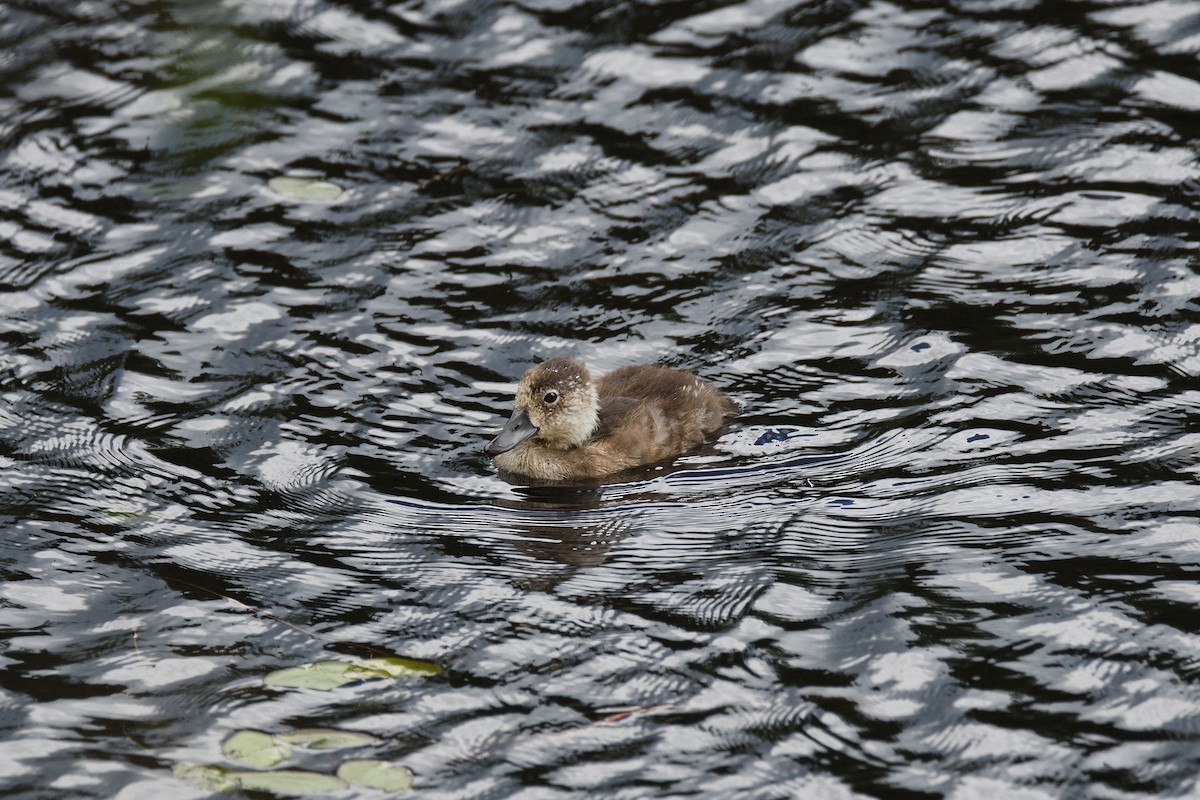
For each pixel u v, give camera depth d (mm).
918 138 18281
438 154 18344
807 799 9500
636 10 21312
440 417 14133
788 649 10945
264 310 15586
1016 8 20891
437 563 12133
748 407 14203
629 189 17594
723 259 16359
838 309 15500
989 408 13891
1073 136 18125
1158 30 20172
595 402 13859
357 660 10938
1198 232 16281
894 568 11828
